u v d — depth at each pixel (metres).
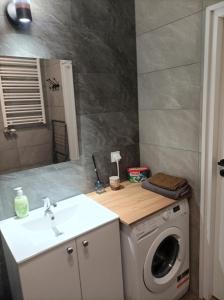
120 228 1.51
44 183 1.65
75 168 1.79
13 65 1.42
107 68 1.85
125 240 1.48
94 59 1.76
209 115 1.53
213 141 1.55
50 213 1.51
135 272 1.46
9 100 1.43
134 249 1.43
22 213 1.50
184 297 1.86
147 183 1.88
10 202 1.52
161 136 1.92
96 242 1.37
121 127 2.02
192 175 1.72
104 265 1.43
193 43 1.53
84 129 1.79
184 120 1.70
